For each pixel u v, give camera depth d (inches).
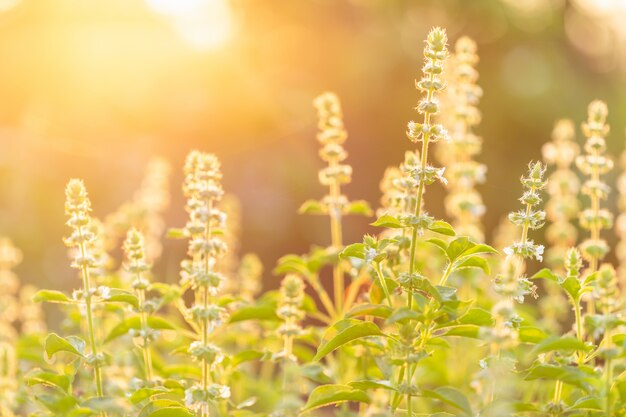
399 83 715.4
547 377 121.9
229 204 229.3
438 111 125.6
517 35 783.7
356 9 735.1
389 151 702.5
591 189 174.1
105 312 191.5
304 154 652.1
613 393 121.4
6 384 165.0
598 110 173.5
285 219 619.8
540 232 494.9
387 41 726.5
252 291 214.4
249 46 682.2
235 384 196.4
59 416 133.6
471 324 127.8
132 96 621.3
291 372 162.9
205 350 132.9
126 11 642.2
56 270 518.3
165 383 146.9
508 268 115.4
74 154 581.6
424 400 191.5
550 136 742.5
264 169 633.6
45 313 423.5
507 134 745.0
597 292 124.0
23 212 538.3
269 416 155.5
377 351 161.3
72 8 632.4
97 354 136.5
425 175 125.4
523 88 759.7
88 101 613.9
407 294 136.8
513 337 125.1
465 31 777.6
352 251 131.1
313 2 721.6
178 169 611.8
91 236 136.4
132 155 598.2
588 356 131.8
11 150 561.3
